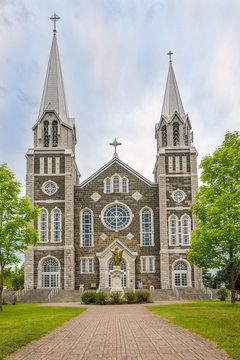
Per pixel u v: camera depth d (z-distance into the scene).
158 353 14.34
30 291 58.38
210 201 39.19
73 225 64.50
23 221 39.03
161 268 62.19
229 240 36.59
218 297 49.38
